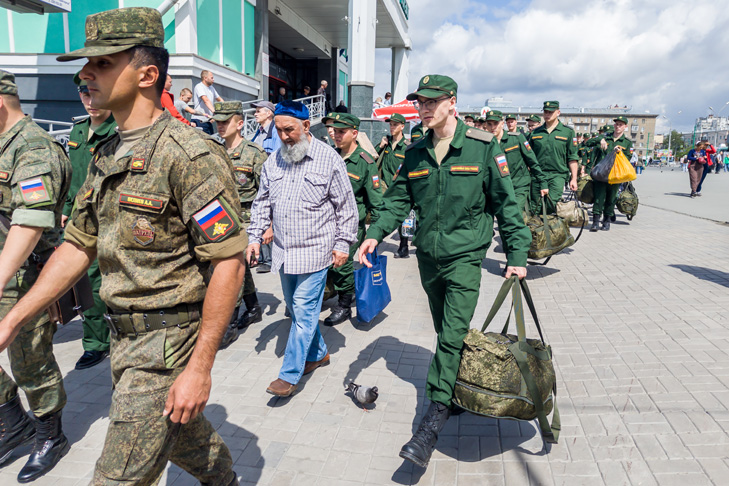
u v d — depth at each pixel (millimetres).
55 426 3070
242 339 5008
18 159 2688
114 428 1820
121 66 1739
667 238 10180
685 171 56188
